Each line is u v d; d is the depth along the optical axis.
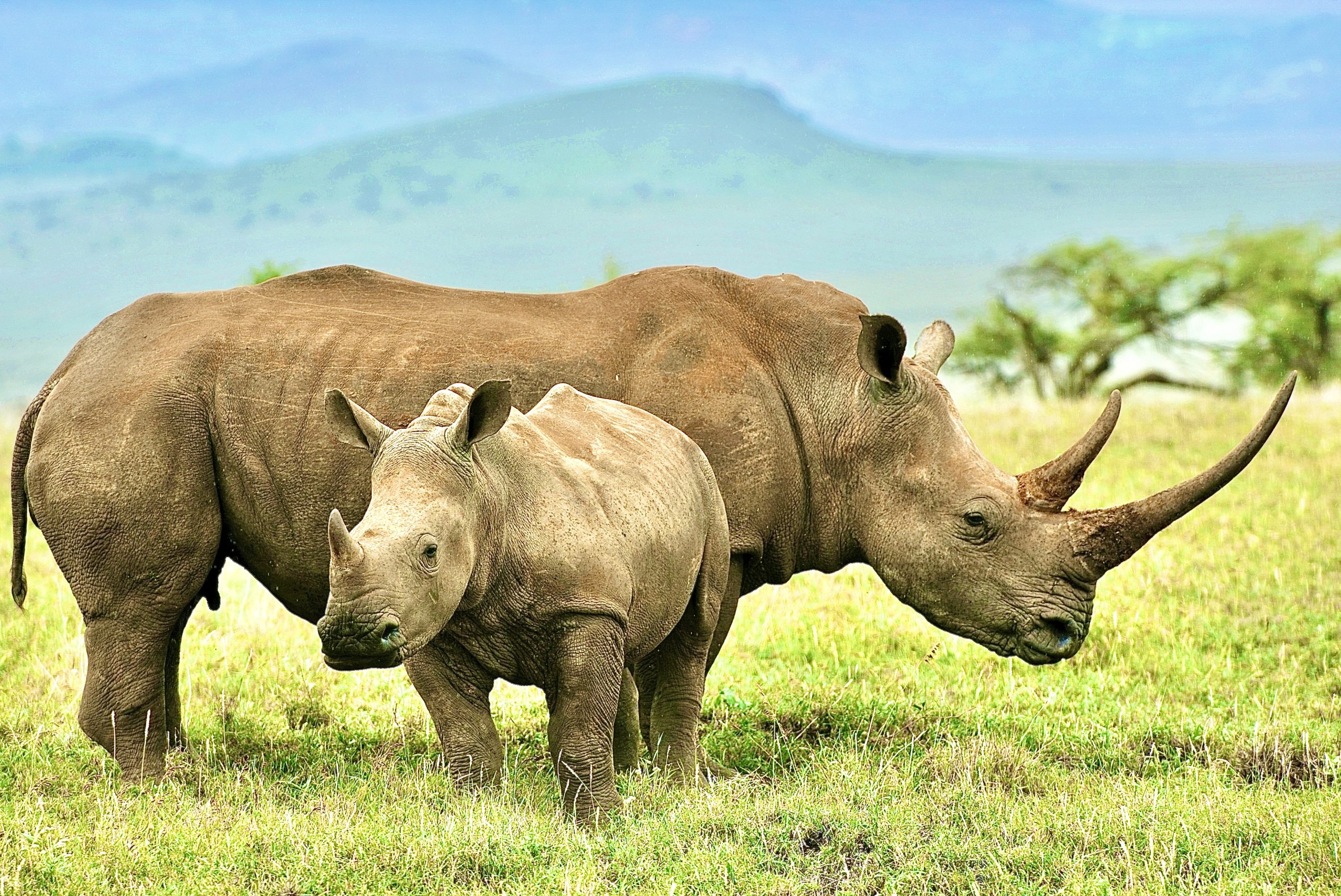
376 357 20.80
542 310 22.06
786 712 22.77
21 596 21.27
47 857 15.14
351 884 14.95
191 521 20.09
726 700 23.12
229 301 21.48
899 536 21.09
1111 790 18.25
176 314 21.12
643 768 19.92
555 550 16.69
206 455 20.28
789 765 20.89
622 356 21.56
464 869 15.41
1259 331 90.06
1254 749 20.44
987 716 22.33
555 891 14.76
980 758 19.47
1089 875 15.29
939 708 22.81
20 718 21.61
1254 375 90.31
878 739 21.75
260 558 20.95
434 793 17.70
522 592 16.75
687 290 22.33
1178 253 95.12
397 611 14.95
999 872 15.23
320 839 15.85
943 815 16.86
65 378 20.73
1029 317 92.19
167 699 21.00
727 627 21.62
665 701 20.16
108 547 19.75
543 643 17.03
